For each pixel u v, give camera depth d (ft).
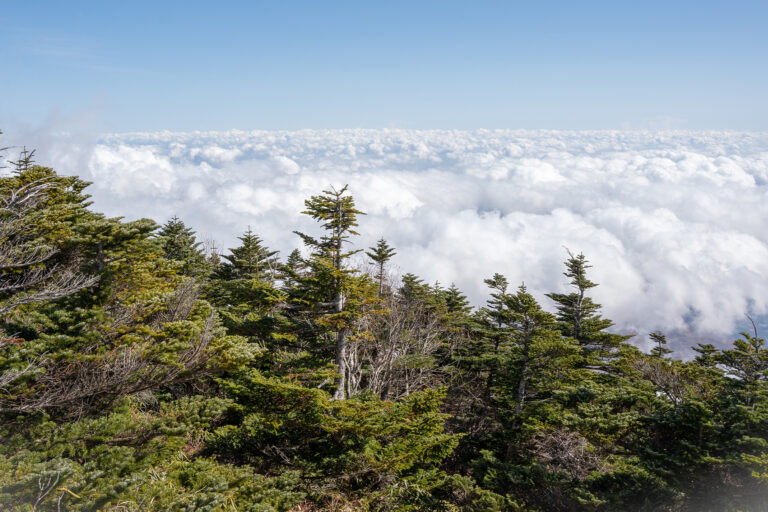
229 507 31.14
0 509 21.79
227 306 70.95
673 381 62.28
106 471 28.48
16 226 31.24
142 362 32.48
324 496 42.47
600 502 43.42
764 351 45.09
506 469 54.19
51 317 32.83
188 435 36.47
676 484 42.19
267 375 47.09
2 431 28.07
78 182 51.19
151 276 41.86
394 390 66.80
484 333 81.30
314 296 48.01
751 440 38.60
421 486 42.65
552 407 56.24
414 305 74.79
